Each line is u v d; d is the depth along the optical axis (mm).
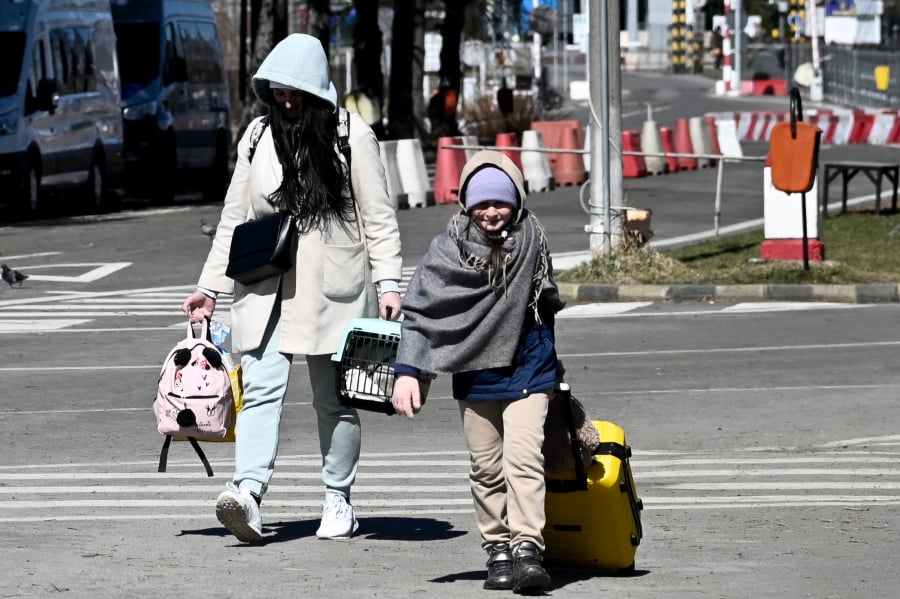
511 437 18250
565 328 49906
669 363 42844
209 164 100812
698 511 25016
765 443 31859
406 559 20984
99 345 46938
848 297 55531
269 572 19984
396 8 137375
